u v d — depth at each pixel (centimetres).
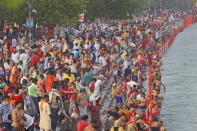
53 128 2836
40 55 4622
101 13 11756
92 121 2406
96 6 11675
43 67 4378
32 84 3122
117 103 3603
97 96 3559
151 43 8075
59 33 7938
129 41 9769
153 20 14550
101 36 8325
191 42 13250
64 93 3088
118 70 5088
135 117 2806
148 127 2872
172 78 6975
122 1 11900
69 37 7012
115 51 7356
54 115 2828
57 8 7269
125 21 12050
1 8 6488
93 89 3556
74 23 7806
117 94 3756
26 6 6919
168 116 4516
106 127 2669
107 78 5297
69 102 3061
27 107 2903
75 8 7594
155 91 3675
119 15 12025
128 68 4862
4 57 5028
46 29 7681
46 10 7181
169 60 9238
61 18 7288
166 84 6456
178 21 18838
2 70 4034
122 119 2597
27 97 2911
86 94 3556
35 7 7062
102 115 3784
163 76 7231
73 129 2747
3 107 2531
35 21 7162
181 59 9388
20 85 2916
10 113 2561
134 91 3759
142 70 6106
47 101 2758
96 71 5047
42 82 3294
